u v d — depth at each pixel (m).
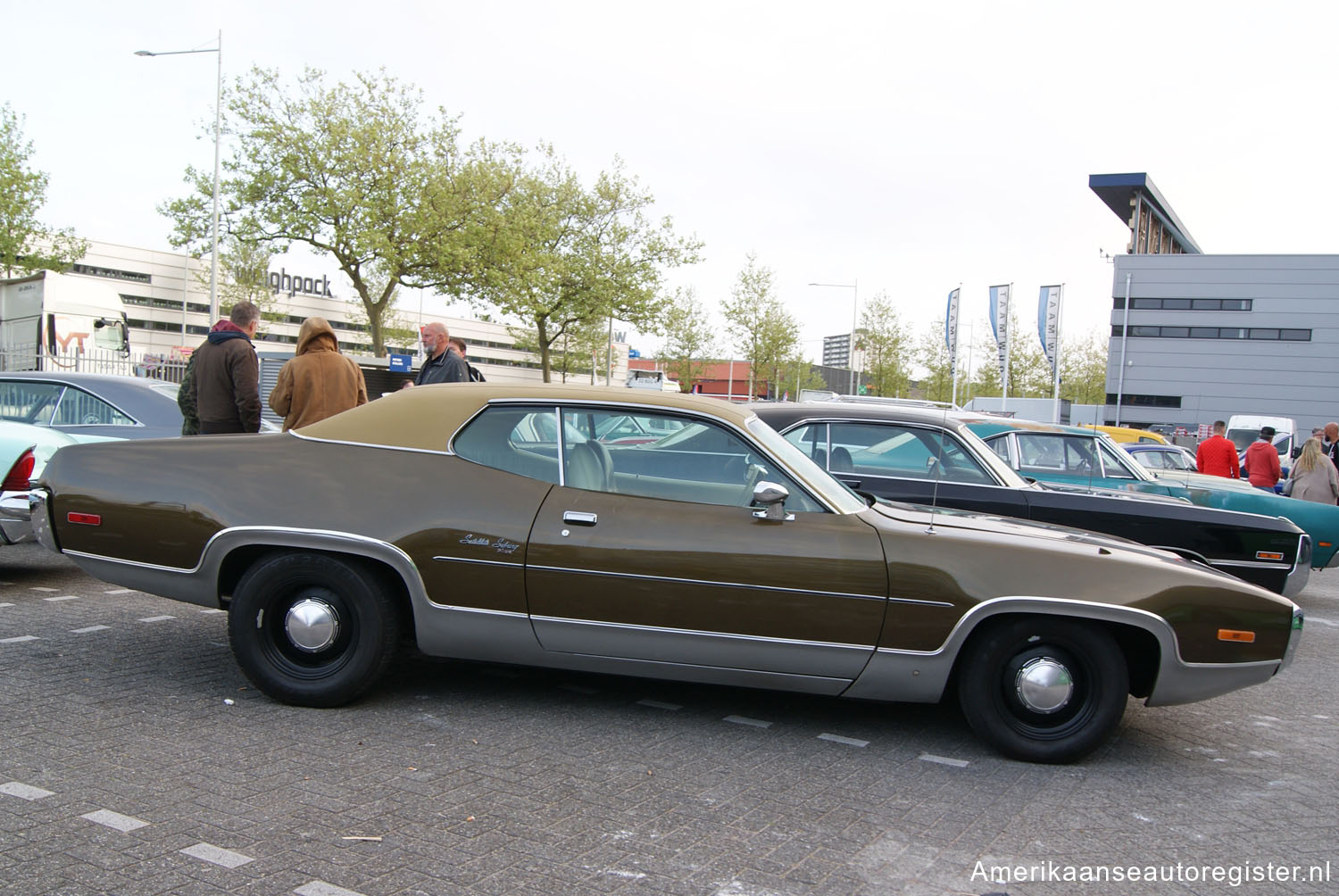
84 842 2.95
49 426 8.44
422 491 4.29
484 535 4.21
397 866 2.89
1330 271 47.34
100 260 64.31
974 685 4.11
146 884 2.71
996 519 4.75
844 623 4.05
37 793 3.29
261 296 51.78
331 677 4.30
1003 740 4.11
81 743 3.79
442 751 3.89
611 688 4.87
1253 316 48.66
